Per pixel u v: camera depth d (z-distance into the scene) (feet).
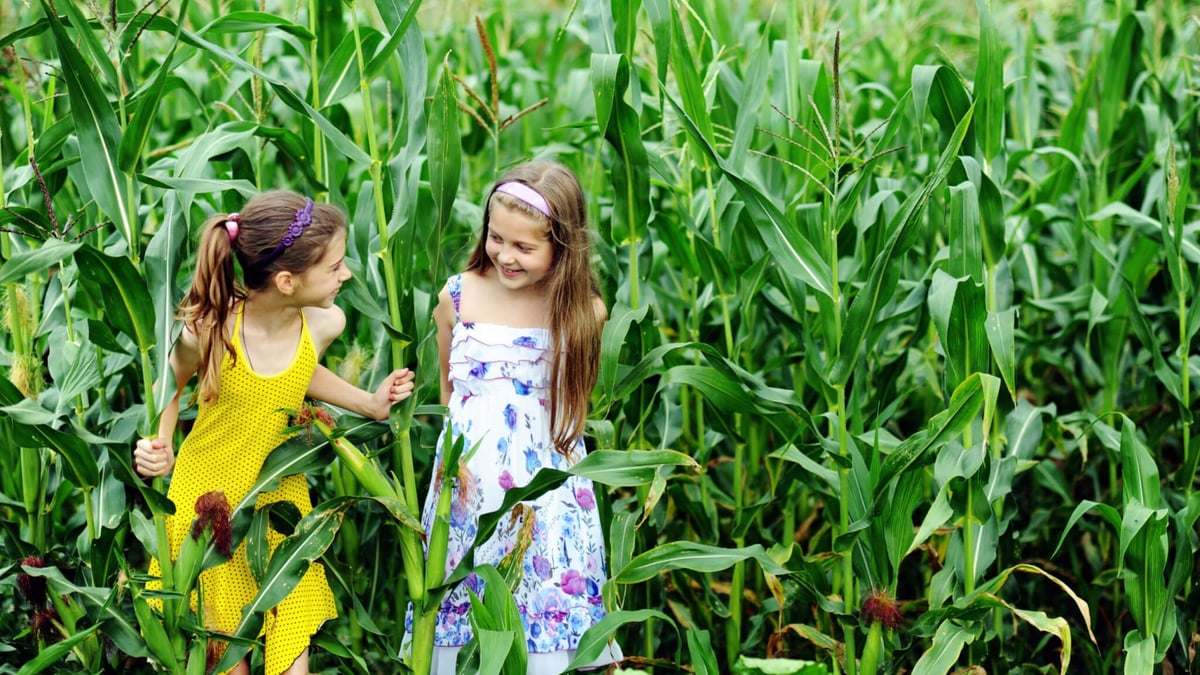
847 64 18.26
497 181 9.55
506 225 9.20
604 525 11.05
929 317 11.43
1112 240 14.88
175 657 9.15
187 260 10.91
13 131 15.80
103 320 10.50
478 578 9.78
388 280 9.43
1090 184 14.82
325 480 12.24
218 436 9.34
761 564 9.71
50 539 10.87
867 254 10.98
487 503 9.69
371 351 11.13
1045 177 14.30
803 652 12.23
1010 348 9.70
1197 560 11.35
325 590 9.81
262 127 9.89
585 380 9.73
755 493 12.73
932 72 10.27
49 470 10.86
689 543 9.75
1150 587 9.82
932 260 12.23
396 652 11.48
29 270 8.10
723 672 12.34
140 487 8.75
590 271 9.93
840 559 10.75
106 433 10.46
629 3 10.12
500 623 8.86
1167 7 16.12
